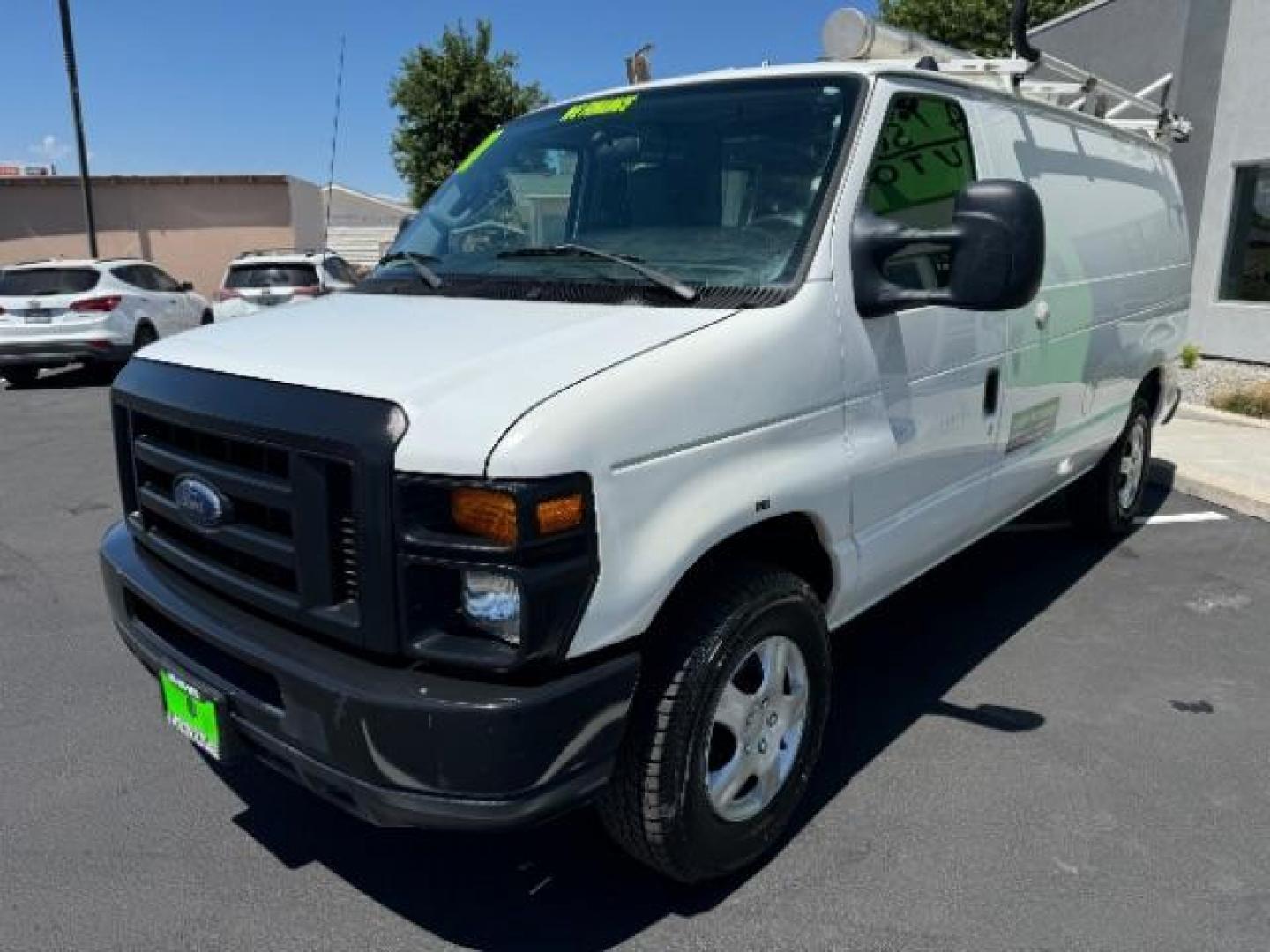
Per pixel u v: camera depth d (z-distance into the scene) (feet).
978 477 12.65
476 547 7.07
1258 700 13.12
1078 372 15.08
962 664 14.25
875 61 12.12
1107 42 47.14
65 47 62.23
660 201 10.79
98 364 48.26
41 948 8.82
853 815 10.63
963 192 9.08
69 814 10.82
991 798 10.93
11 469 27.43
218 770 11.68
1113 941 8.76
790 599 9.23
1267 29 38.34
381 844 10.34
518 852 10.18
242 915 9.27
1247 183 40.37
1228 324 41.22
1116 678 13.78
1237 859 9.86
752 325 8.79
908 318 10.54
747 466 8.69
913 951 8.69
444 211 12.46
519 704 7.16
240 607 8.70
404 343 8.63
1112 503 18.74
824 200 9.73
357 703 7.34
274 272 49.26
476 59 78.07
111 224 81.41
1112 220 16.05
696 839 8.84
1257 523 20.76
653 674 8.40
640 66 13.78
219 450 8.52
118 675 14.12
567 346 8.14
